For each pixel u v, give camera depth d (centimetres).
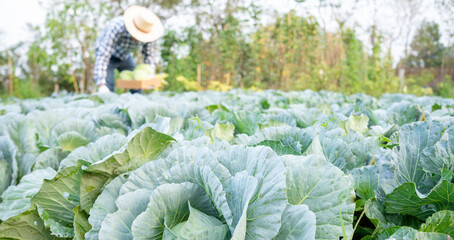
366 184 133
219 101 504
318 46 1460
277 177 95
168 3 1496
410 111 265
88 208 127
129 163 126
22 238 137
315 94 759
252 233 92
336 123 223
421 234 97
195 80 1420
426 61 2086
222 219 101
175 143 133
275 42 1434
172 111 288
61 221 136
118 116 288
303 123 287
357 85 1393
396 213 126
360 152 157
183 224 99
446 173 123
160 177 108
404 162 141
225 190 102
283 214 98
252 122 259
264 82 1439
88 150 152
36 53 1441
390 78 1469
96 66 682
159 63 1393
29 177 169
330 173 108
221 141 131
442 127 145
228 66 1378
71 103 407
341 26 1470
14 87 1747
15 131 225
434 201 115
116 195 115
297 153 139
